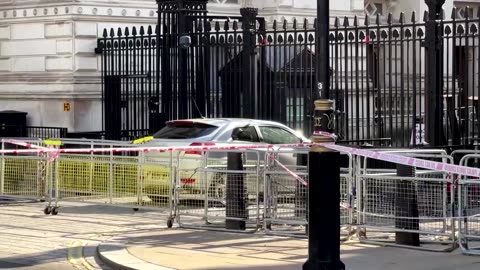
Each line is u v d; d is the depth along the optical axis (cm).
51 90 3862
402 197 1833
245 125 2662
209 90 3272
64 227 2222
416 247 1814
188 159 2247
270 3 4331
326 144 1430
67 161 2500
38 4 3903
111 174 2402
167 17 3353
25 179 2631
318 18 1428
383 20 4812
